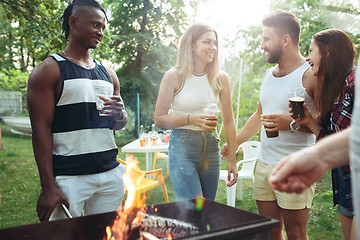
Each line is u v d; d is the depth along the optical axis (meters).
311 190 2.00
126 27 15.47
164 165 6.91
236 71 9.02
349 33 6.11
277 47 2.05
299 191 0.75
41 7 5.32
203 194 2.21
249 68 8.99
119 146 11.09
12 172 6.25
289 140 2.02
